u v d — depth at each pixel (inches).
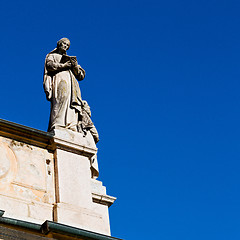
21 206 429.4
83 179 478.9
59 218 436.5
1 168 443.5
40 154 475.8
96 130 609.0
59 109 519.2
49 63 549.0
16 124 467.2
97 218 456.1
